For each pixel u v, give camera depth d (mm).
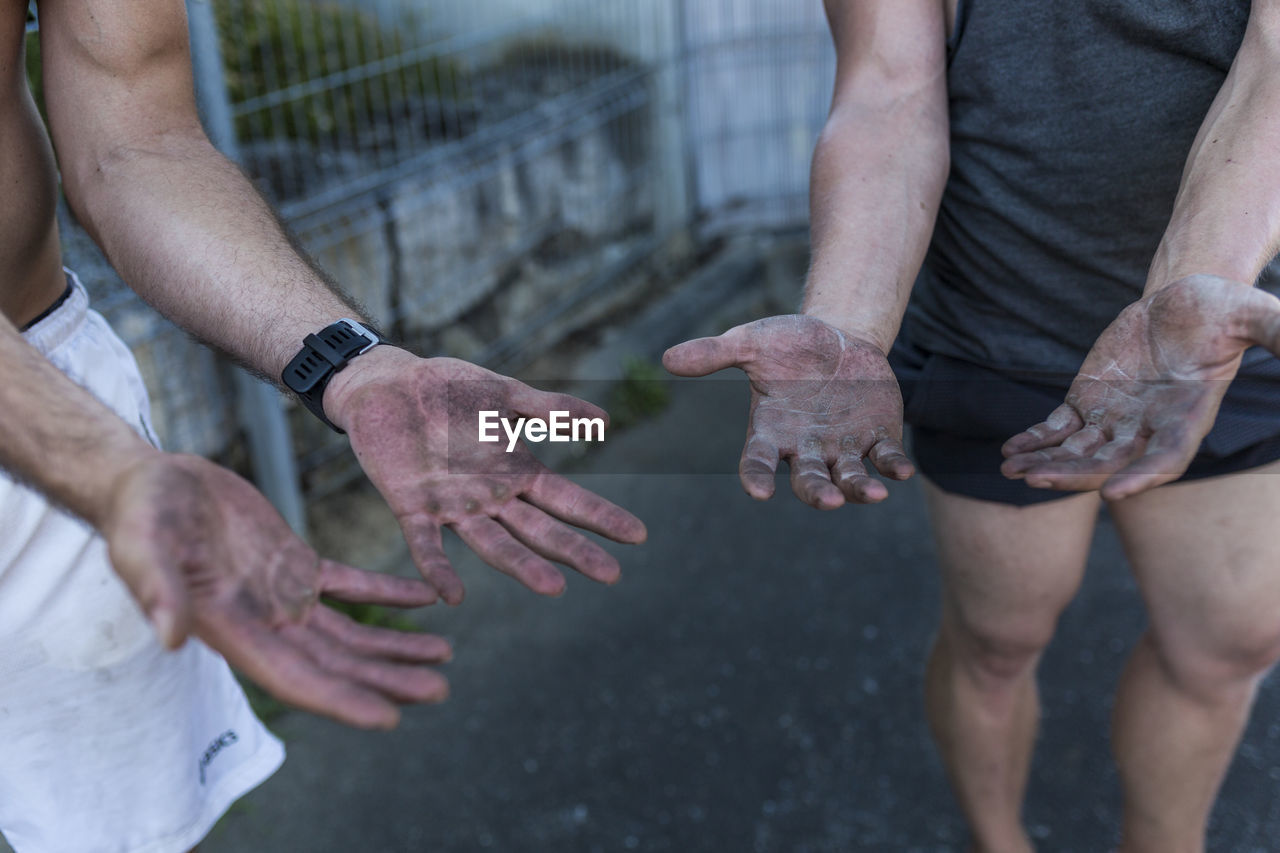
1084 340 995
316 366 763
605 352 2492
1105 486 654
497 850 1350
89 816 903
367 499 1979
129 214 854
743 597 1787
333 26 1989
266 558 572
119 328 1512
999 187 979
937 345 1068
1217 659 1016
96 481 553
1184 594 1005
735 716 1547
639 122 2678
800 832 1363
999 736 1157
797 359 799
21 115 859
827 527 1951
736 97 2879
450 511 681
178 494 531
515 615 1756
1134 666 1110
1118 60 903
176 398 1625
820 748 1486
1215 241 760
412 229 2029
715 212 3000
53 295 895
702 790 1428
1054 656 1643
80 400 591
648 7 2639
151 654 891
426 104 2166
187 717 944
